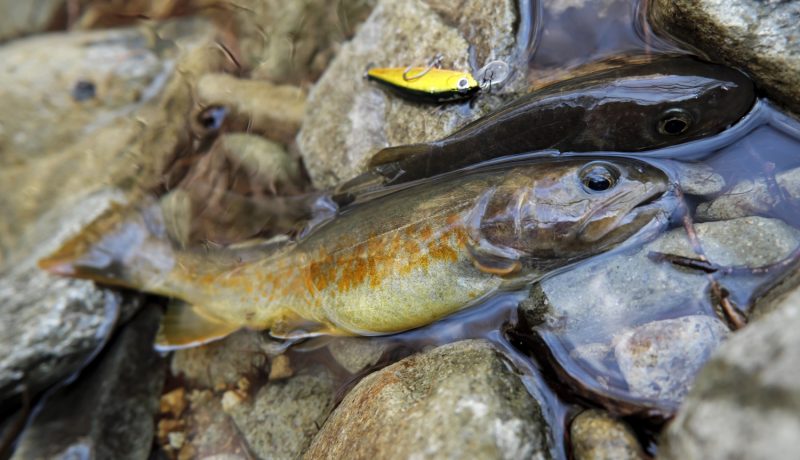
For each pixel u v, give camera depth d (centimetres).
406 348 34
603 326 30
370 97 37
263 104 40
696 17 31
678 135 32
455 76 35
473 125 34
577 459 27
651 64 32
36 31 45
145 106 42
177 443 36
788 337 23
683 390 28
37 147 42
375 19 38
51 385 37
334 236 35
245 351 37
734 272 29
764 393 22
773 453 21
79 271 38
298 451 34
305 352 36
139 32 44
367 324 34
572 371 29
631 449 27
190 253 38
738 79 31
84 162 42
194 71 42
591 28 34
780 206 30
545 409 29
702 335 28
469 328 33
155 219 39
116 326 38
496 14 35
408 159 35
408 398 30
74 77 43
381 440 28
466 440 27
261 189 39
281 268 36
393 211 34
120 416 36
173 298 38
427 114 36
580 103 32
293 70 41
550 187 32
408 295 33
